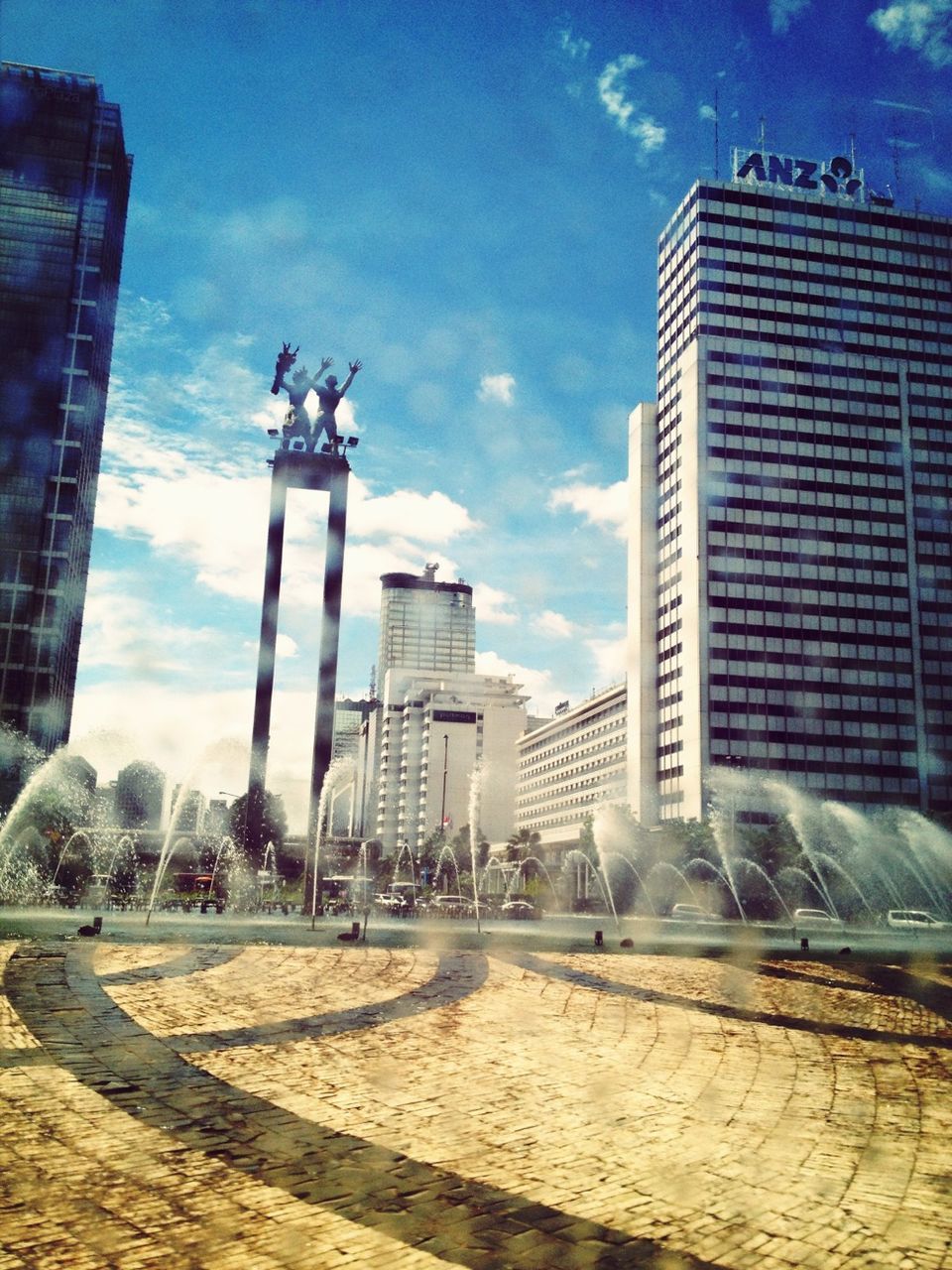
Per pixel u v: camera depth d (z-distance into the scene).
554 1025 18.50
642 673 127.62
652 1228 8.48
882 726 116.38
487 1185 9.46
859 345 127.62
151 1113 11.54
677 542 124.19
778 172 134.88
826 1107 12.98
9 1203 8.62
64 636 128.75
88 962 24.41
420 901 76.44
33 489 129.25
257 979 22.88
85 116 139.38
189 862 96.38
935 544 123.81
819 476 122.25
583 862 115.12
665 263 136.75
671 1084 14.02
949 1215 8.98
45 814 72.06
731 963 29.88
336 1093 12.73
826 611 118.44
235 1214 8.48
